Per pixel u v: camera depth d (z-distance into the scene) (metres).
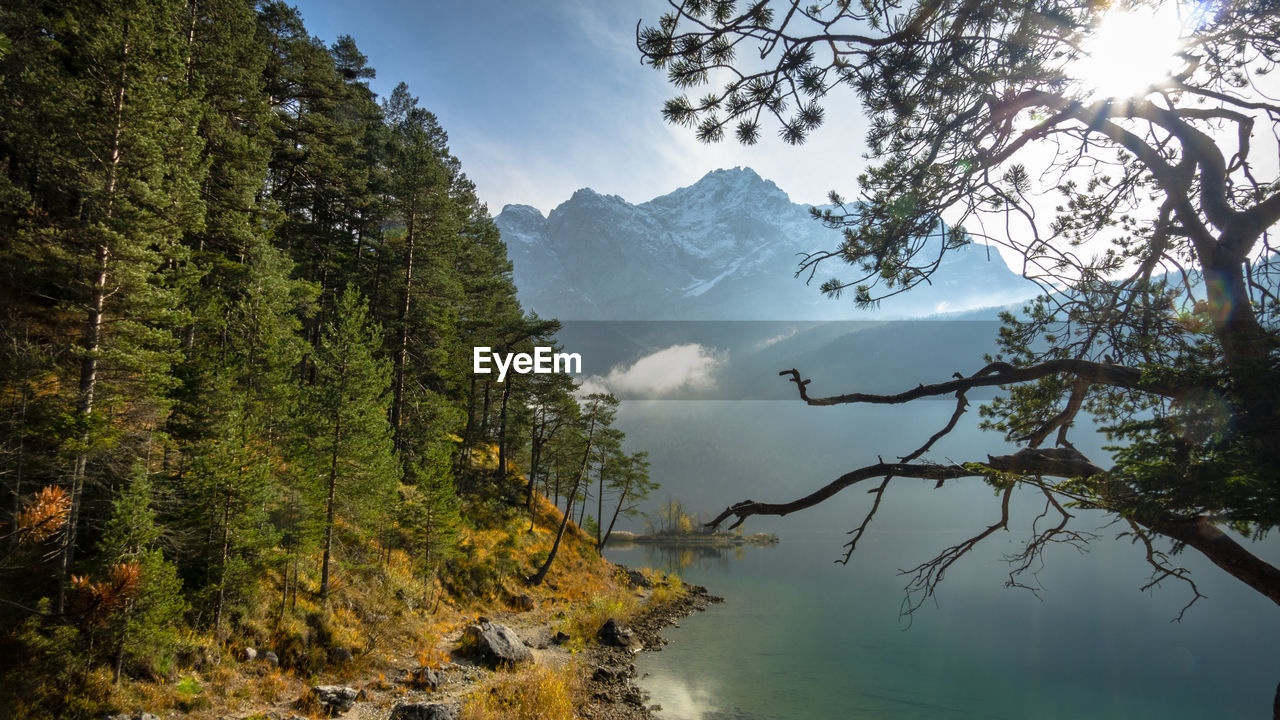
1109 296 6.23
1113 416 6.42
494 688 19.44
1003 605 54.91
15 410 13.20
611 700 21.98
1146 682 31.44
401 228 41.53
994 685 29.19
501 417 45.50
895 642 37.56
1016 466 4.64
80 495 13.55
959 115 5.23
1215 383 3.75
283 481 20.73
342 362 22.45
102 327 14.26
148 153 15.27
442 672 19.92
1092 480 4.17
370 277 35.84
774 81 4.79
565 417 47.94
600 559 48.81
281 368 21.83
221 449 16.95
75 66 18.02
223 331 22.36
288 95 35.03
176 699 13.98
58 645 12.33
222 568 16.56
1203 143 4.60
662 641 33.34
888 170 5.92
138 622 13.30
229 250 24.72
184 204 16.70
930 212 5.61
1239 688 30.80
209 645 15.97
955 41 4.84
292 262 25.89
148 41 16.16
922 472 4.79
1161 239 5.65
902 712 24.38
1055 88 5.09
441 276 33.66
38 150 14.68
